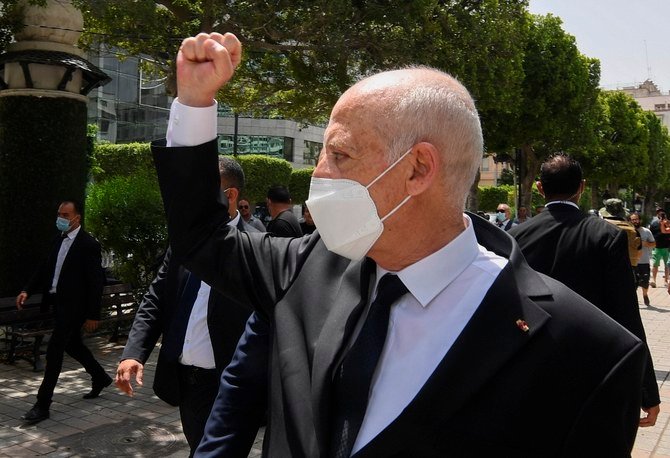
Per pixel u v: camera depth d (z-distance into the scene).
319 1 8.60
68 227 5.98
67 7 8.20
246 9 8.29
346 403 1.19
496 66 12.60
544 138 24.58
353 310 1.27
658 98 96.56
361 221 1.20
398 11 9.52
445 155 1.17
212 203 1.40
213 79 1.31
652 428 5.04
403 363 1.15
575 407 1.08
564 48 22.00
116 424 5.03
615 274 3.17
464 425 1.08
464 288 1.18
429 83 1.19
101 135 32.78
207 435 1.58
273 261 1.50
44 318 6.70
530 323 1.10
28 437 4.71
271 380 1.34
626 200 54.62
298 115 14.15
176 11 8.81
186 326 2.89
